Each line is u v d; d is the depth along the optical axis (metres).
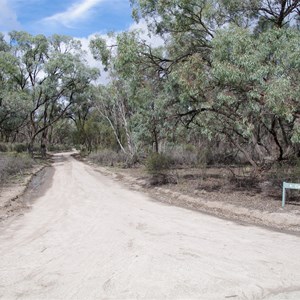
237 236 8.47
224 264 6.31
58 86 41.88
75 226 9.70
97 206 13.07
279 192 13.75
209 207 12.71
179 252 7.02
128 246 7.52
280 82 9.77
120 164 32.03
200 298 4.98
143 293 5.14
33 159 35.81
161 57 16.75
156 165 19.41
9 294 5.18
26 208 12.78
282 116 10.92
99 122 51.03
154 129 20.34
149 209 12.48
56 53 40.53
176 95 14.35
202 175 18.86
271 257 6.74
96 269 6.15
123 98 31.11
